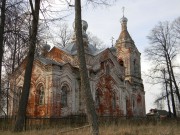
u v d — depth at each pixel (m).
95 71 36.03
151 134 14.10
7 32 16.80
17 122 16.81
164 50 39.19
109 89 38.19
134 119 26.23
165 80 38.69
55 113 30.30
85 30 39.72
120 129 14.86
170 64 38.84
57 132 14.37
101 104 36.34
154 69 39.28
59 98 31.16
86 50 36.62
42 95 31.95
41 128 17.25
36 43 18.19
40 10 17.91
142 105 46.72
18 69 24.77
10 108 30.73
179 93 38.31
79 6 12.82
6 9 16.70
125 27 48.75
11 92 29.91
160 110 63.56
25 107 17.31
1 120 19.81
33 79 32.53
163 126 18.20
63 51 37.94
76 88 33.81
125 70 45.91
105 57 39.44
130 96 43.12
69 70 33.12
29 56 17.77
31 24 17.67
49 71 31.23
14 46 17.89
